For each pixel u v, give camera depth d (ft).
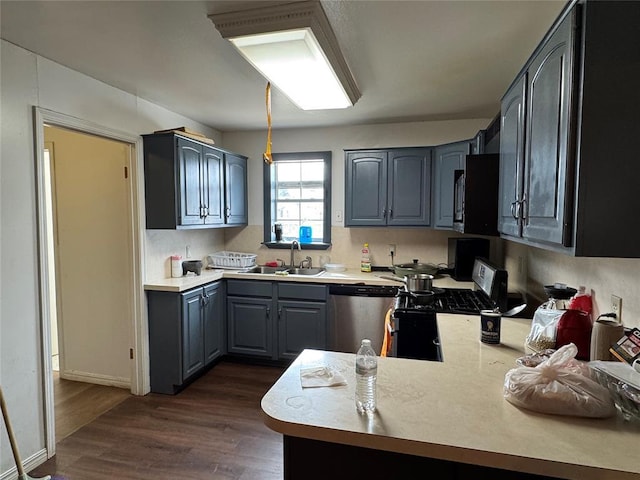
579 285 5.91
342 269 12.23
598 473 2.73
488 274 8.15
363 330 10.57
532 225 4.72
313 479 3.49
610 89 3.39
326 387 3.96
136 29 5.91
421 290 8.36
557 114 3.91
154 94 9.11
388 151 11.43
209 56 6.94
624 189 3.43
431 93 9.03
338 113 10.80
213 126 12.51
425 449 3.01
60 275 10.36
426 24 5.77
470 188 7.59
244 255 12.65
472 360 4.79
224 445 7.48
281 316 11.15
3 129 6.26
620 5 3.32
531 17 5.54
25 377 6.68
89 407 9.03
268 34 5.53
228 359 12.03
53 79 7.13
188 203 9.84
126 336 9.98
